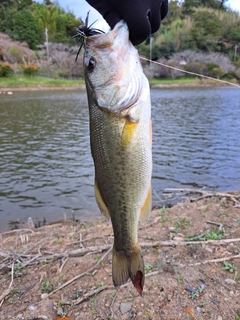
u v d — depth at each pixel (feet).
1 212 3.06
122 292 1.49
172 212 2.38
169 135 6.65
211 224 2.11
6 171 4.33
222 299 1.42
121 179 0.96
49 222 2.78
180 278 1.55
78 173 4.22
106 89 0.88
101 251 1.85
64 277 1.65
